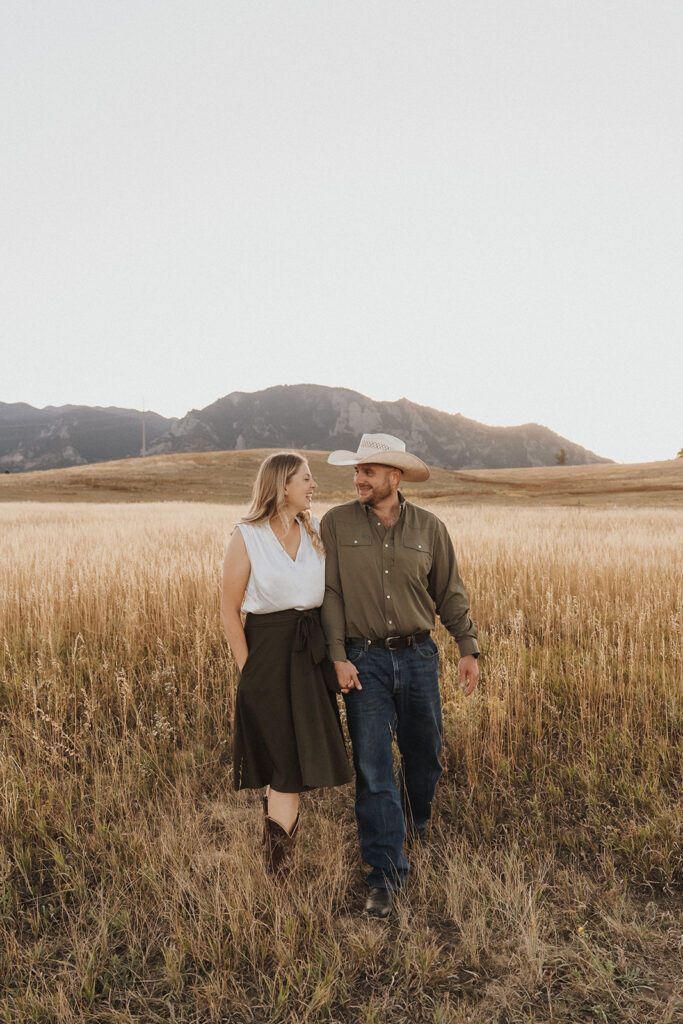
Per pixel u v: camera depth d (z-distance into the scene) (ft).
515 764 12.01
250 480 239.30
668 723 13.14
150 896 8.48
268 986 6.92
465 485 245.45
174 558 26.91
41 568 24.73
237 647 9.13
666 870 8.70
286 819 8.96
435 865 9.34
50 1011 6.61
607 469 307.37
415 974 7.20
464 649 9.77
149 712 14.46
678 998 6.70
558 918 8.07
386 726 9.12
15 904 8.39
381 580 9.07
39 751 11.93
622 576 24.50
